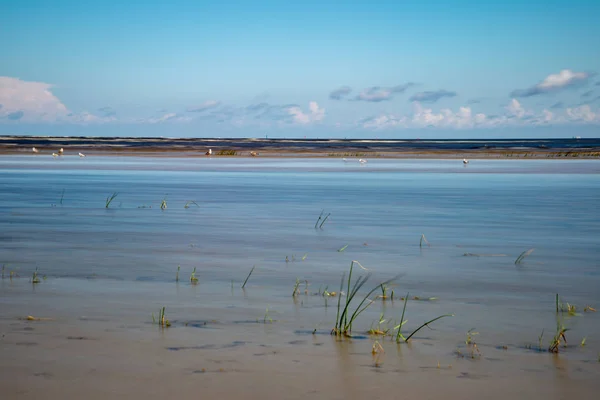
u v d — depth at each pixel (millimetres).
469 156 68625
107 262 9766
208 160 55875
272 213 16734
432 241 12102
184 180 30172
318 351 5508
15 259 9969
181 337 5867
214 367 5051
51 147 94562
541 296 7715
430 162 53031
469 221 15188
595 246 11500
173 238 12305
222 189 24781
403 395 4539
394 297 7664
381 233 13156
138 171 37844
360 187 26141
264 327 6258
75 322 6348
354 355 5414
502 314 6863
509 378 4906
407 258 10297
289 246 11445
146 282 8352
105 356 5285
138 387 4598
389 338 5949
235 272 9086
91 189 24297
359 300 7477
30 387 4570
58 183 27422
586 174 36188
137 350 5457
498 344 5785
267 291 7891
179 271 9117
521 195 22453
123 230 13359
